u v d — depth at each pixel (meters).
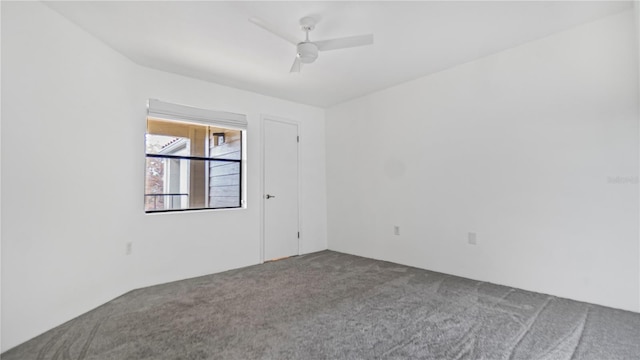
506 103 2.82
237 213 3.70
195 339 1.91
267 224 3.99
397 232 3.76
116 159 2.71
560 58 2.51
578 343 1.80
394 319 2.16
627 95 2.21
